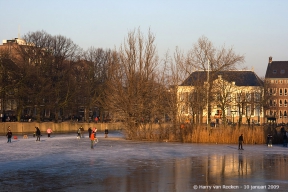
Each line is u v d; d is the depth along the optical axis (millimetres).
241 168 31953
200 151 45938
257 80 116812
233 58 68438
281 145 56781
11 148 47875
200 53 68375
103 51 98562
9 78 75812
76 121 99000
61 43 88438
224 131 59656
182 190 23016
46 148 48031
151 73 64812
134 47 65062
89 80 93188
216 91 68812
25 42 85000
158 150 46531
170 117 63156
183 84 64562
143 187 23891
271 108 131875
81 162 34906
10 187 23859
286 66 142000
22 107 82125
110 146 51688
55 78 86375
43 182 25406
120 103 64500
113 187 23891
